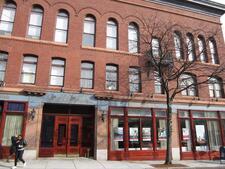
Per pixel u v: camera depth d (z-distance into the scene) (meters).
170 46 21.05
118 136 18.42
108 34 20.72
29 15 18.75
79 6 20.08
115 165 15.15
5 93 16.45
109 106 18.59
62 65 18.50
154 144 19.16
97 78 18.88
